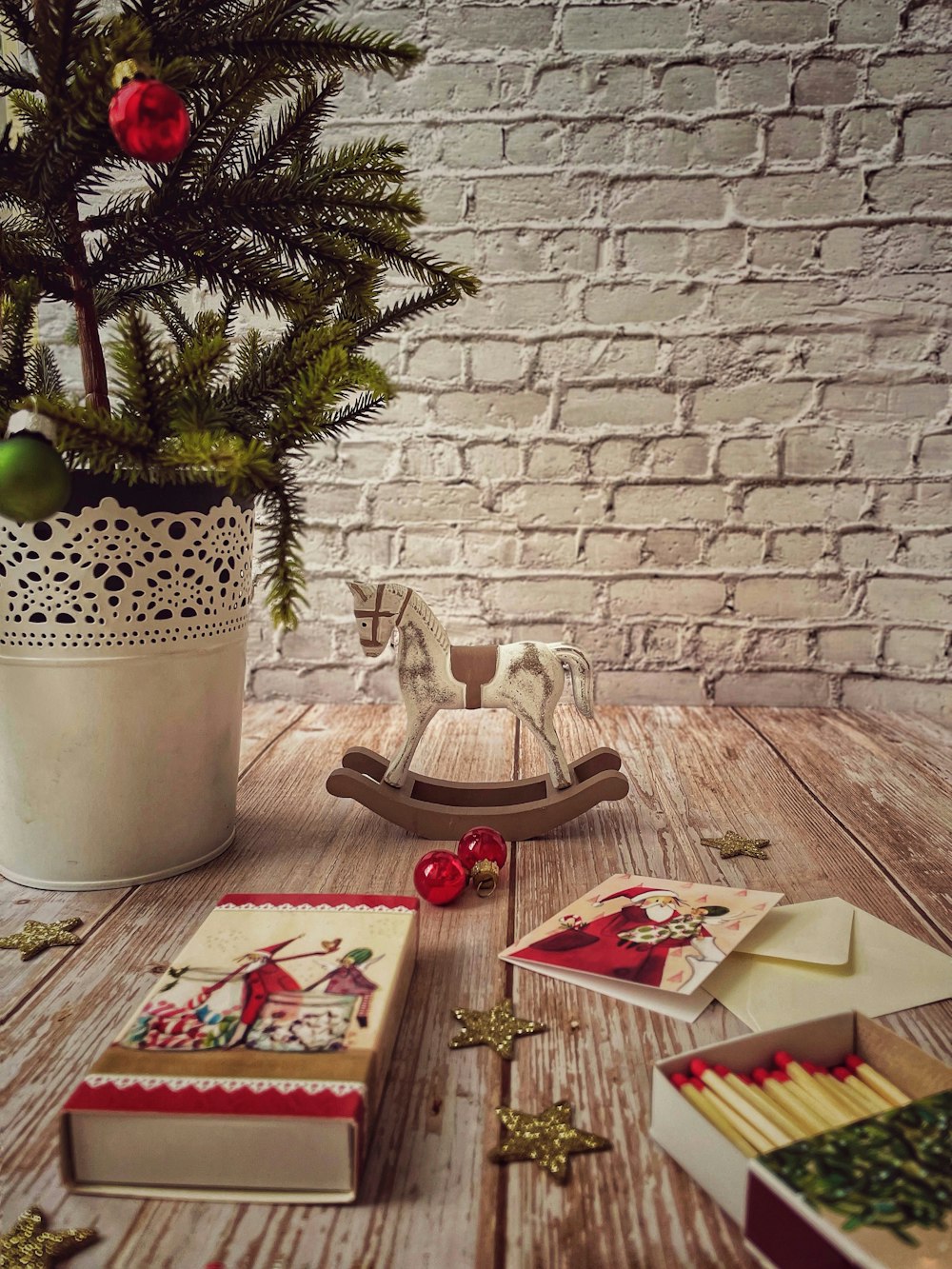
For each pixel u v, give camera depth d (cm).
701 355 65
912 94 61
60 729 36
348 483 67
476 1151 25
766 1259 21
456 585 68
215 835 41
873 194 62
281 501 35
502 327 65
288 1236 23
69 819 37
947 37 61
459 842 40
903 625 66
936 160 62
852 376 64
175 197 35
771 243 63
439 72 63
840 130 62
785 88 62
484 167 64
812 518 66
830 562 66
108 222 35
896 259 63
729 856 42
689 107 62
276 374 36
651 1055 29
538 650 44
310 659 69
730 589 67
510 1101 27
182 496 36
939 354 63
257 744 58
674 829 45
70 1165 24
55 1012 31
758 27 62
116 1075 24
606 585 67
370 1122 25
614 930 34
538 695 44
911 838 44
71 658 35
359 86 63
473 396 66
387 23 63
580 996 32
